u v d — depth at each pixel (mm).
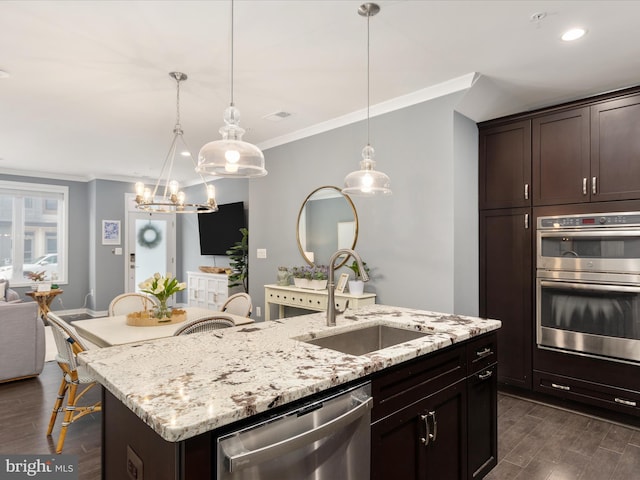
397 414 1472
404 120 3406
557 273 3045
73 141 4738
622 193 2764
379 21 2213
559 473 2223
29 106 3523
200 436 943
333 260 1979
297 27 2270
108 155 5484
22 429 2691
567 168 3021
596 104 2896
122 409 1234
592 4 2059
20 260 6656
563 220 3010
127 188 7340
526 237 3229
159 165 6152
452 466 1774
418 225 3303
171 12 2100
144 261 7574
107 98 3330
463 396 1844
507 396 3354
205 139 4637
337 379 1218
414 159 3336
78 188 7184
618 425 2811
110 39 2381
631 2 2037
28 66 2729
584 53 2598
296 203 4402
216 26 2244
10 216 6582
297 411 1109
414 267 3324
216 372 1250
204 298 6340
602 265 2828
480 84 3014
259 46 2484
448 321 2096
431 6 2072
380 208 3582
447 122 3127
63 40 2383
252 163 1961
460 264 3186
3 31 2275
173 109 3607
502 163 3363
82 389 3467
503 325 3354
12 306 3619
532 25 2262
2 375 3549
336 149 3961
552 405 3160
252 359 1395
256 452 979
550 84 3098
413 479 1549
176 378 1194
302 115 3816
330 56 2629
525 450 2473
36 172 6688
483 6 2076
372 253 3637
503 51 2570
